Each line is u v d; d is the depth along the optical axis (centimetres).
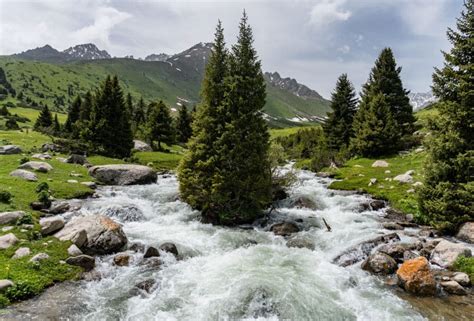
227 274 1590
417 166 4197
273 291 1404
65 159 4519
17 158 3906
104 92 5741
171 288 1441
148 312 1246
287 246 2072
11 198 2280
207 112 2695
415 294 1445
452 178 2286
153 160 6353
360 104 6284
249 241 2155
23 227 1805
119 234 1830
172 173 5147
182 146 9875
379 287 1515
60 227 1862
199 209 2841
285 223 2452
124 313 1230
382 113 5556
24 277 1330
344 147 6256
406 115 6022
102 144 5672
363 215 2847
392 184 3603
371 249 1916
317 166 5681
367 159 5481
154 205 2958
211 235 2242
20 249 1522
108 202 2784
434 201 2298
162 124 7969
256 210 2712
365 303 1363
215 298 1357
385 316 1266
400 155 5253
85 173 3934
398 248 1833
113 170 3919
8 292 1214
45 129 8638
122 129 5884
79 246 1683
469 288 1489
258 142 2652
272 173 3062
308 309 1300
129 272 1571
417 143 5566
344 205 3128
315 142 8112
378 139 5438
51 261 1492
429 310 1310
